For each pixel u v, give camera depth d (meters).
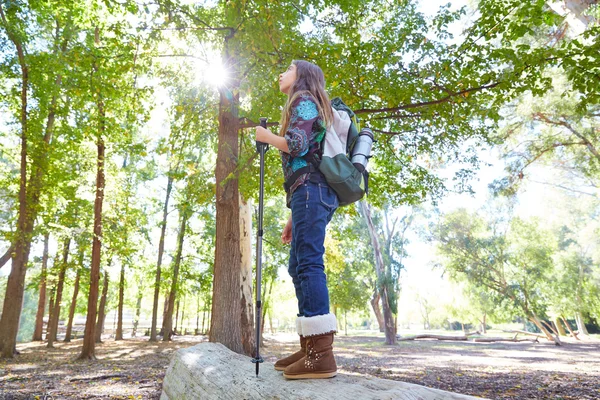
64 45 14.46
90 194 17.00
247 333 13.37
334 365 1.80
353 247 35.22
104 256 18.70
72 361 13.34
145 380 9.05
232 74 8.54
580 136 18.48
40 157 14.70
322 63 7.66
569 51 6.75
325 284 1.84
